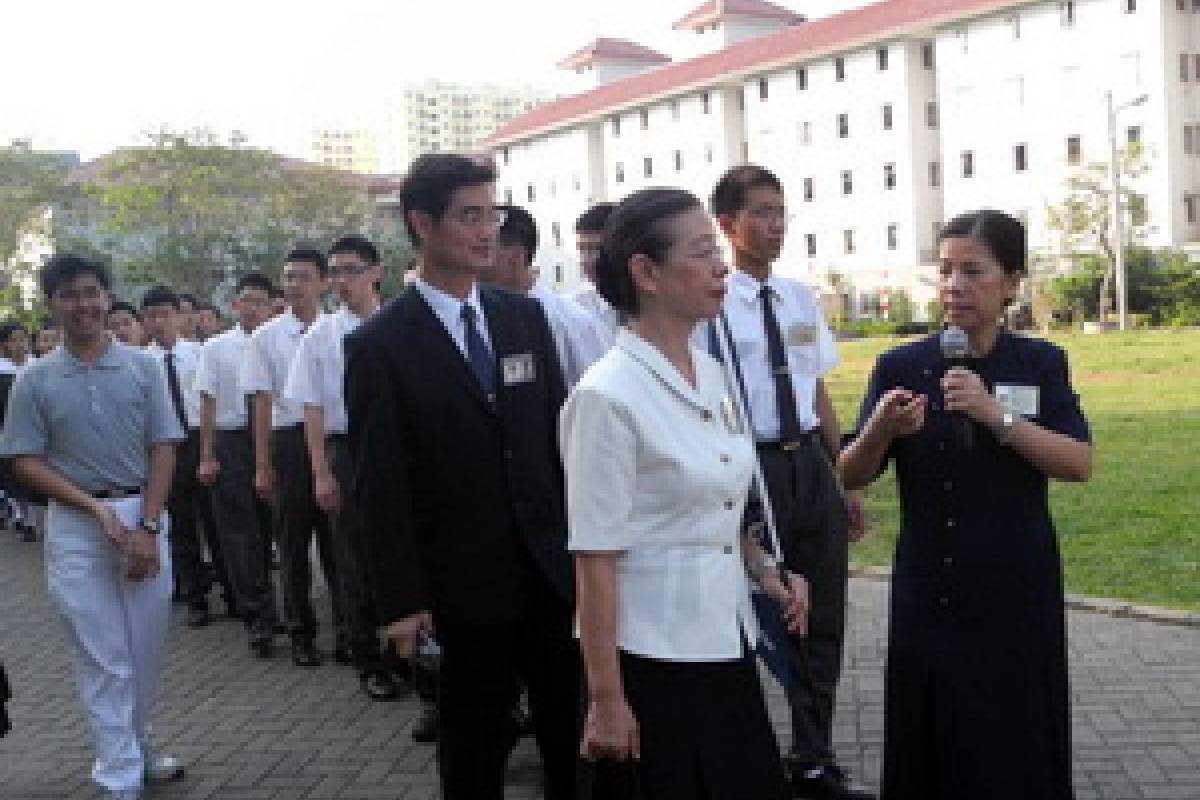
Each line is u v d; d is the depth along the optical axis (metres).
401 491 3.47
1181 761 4.59
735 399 2.86
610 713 2.57
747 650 2.81
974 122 45.19
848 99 48.78
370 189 57.09
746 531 2.97
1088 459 3.19
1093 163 39.12
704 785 2.64
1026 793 3.18
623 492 2.58
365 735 5.45
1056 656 3.24
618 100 58.09
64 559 4.70
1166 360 22.94
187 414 8.05
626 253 2.67
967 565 3.19
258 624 6.97
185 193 42.06
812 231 50.94
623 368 2.64
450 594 3.54
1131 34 40.56
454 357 3.56
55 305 4.70
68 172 47.69
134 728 4.82
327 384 5.94
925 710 3.27
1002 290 3.21
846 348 35.59
